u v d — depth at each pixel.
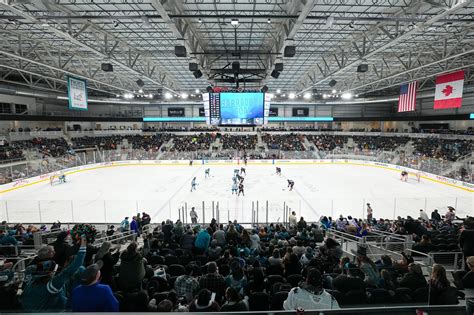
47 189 23.30
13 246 8.40
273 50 19.20
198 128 48.81
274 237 9.73
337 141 45.81
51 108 41.09
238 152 37.62
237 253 7.55
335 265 6.94
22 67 23.83
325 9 13.38
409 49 20.03
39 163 27.03
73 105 20.84
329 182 25.48
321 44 19.20
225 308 3.66
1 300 3.67
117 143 43.25
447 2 10.50
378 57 22.41
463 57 21.91
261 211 17.22
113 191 22.45
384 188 23.28
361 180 26.44
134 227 12.43
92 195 21.31
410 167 29.52
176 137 46.69
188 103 43.38
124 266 4.21
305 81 32.81
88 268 2.79
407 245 8.86
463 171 23.12
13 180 23.17
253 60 23.09
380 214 17.00
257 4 12.84
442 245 7.93
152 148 42.25
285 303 3.05
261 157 37.44
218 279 4.70
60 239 5.30
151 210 17.70
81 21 14.22
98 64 24.53
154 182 25.70
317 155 37.41
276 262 6.19
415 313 2.07
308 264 6.34
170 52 21.12
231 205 18.45
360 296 4.26
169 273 6.25
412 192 22.00
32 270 4.05
